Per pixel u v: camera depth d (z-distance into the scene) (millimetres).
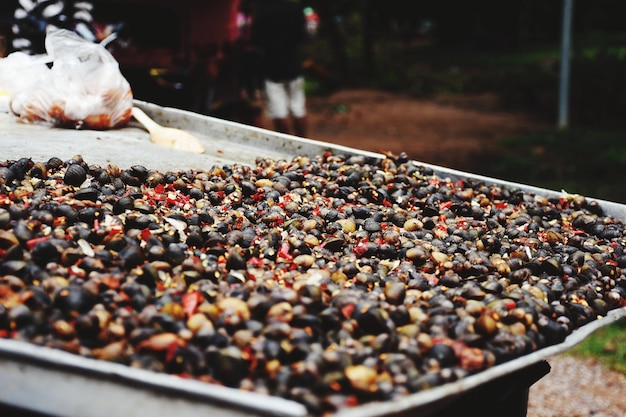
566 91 11445
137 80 5672
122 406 1340
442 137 10672
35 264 1783
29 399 1394
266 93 8102
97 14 5520
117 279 1690
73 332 1505
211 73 6418
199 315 1573
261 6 7809
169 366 1458
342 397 1385
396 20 29172
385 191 2838
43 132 3168
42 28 4367
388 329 1642
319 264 2059
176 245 1919
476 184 3105
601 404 3832
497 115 12867
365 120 12164
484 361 1597
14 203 2115
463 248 2330
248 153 3443
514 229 2615
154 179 2670
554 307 1972
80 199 2314
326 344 1612
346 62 17922
